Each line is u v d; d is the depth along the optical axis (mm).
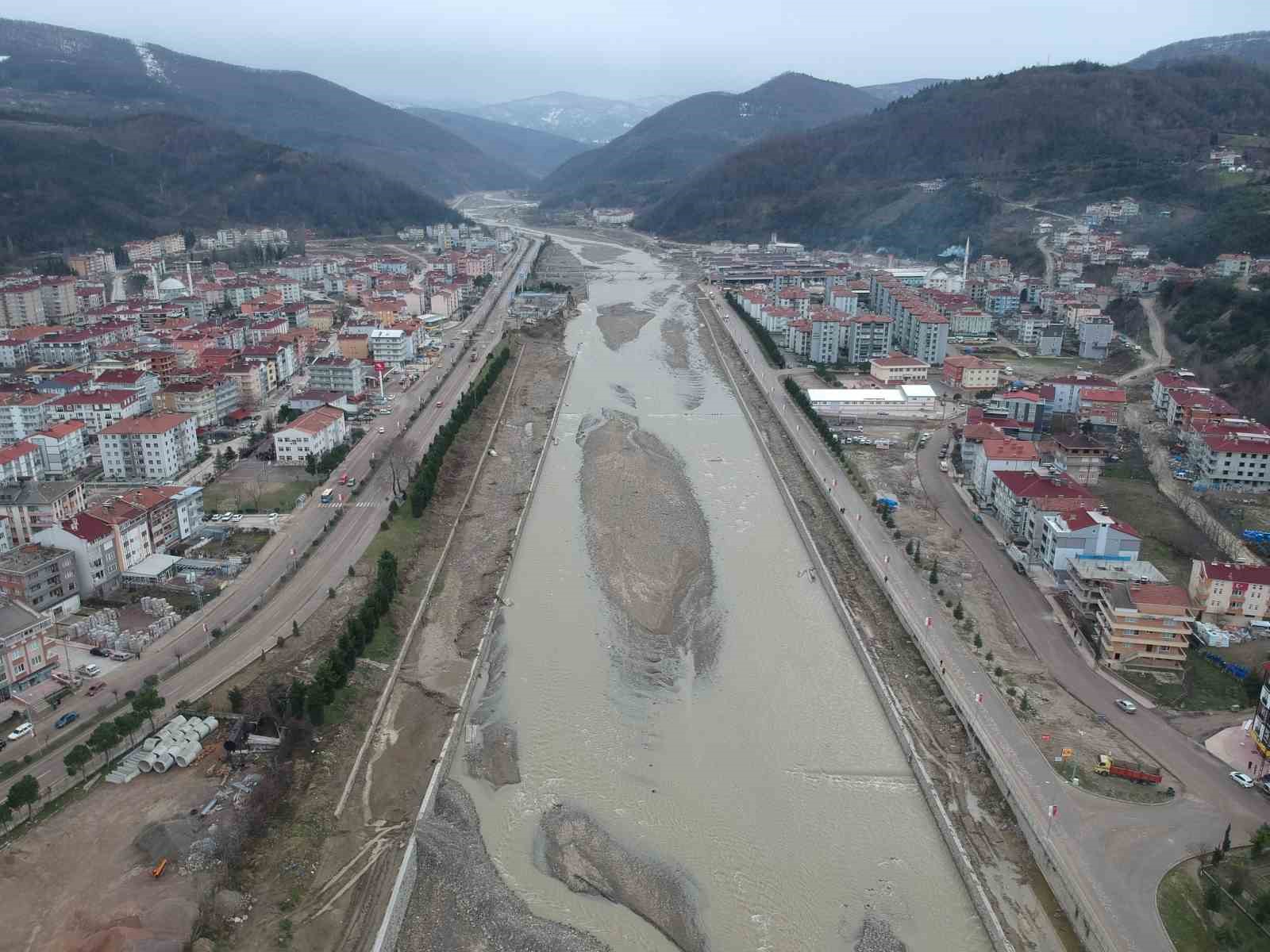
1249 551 167250
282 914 89062
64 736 111500
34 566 136625
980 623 143625
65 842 95688
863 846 101188
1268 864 93625
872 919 91000
